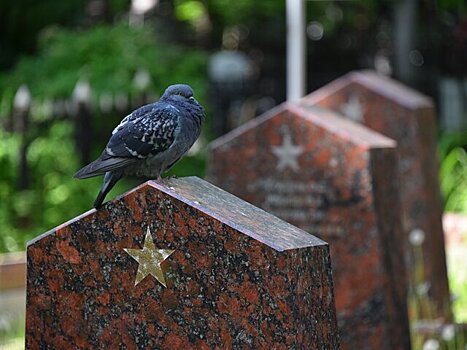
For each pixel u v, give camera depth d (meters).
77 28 19.78
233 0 22.92
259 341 5.25
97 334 5.54
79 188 14.85
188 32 24.22
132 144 5.99
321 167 9.20
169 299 5.41
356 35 25.70
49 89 15.45
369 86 11.66
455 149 17.66
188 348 5.38
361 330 9.01
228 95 21.09
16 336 10.11
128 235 5.47
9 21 20.70
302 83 12.58
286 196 9.37
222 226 5.29
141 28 16.92
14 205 14.73
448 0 22.09
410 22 23.23
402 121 11.55
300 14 12.49
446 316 11.25
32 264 5.62
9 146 15.02
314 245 5.46
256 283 5.24
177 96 6.28
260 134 9.44
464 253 13.44
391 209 9.27
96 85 15.65
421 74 24.89
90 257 5.54
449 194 15.91
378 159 9.15
